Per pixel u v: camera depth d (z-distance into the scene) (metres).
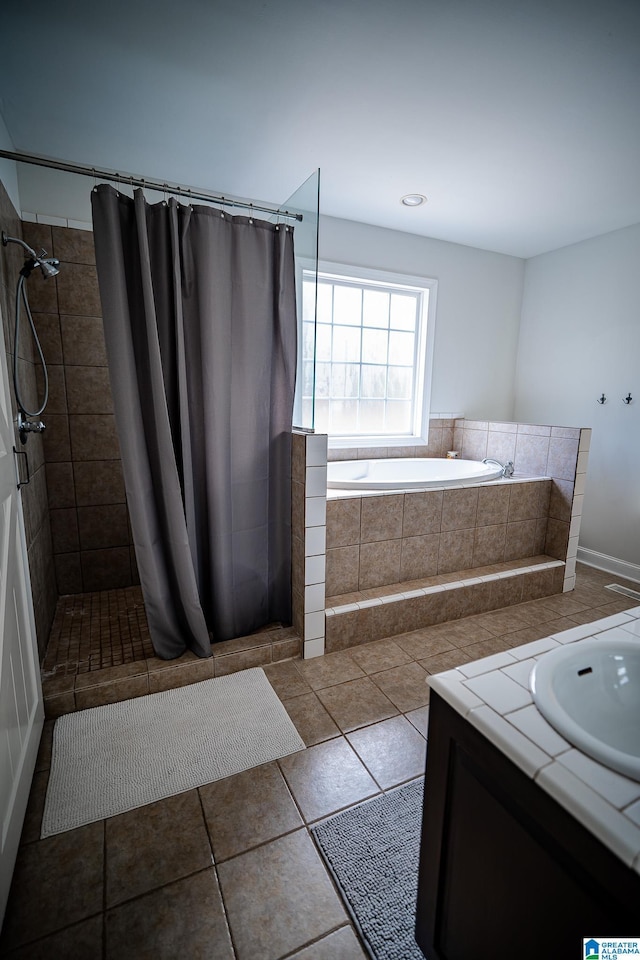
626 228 3.21
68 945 1.06
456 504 2.68
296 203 2.08
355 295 3.49
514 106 1.90
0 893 1.06
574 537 2.97
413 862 1.26
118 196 1.71
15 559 1.50
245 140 2.19
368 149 2.26
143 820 1.37
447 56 1.62
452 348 3.77
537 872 0.69
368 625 2.34
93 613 2.45
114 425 2.65
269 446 2.19
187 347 1.91
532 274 3.93
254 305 2.01
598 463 3.48
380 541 2.49
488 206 2.92
